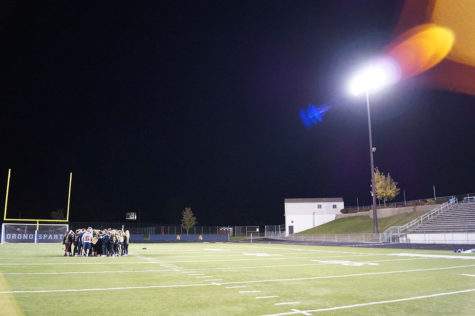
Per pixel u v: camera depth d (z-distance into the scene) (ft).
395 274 41.50
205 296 27.86
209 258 66.59
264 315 21.93
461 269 46.52
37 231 141.28
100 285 33.14
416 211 171.22
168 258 66.74
